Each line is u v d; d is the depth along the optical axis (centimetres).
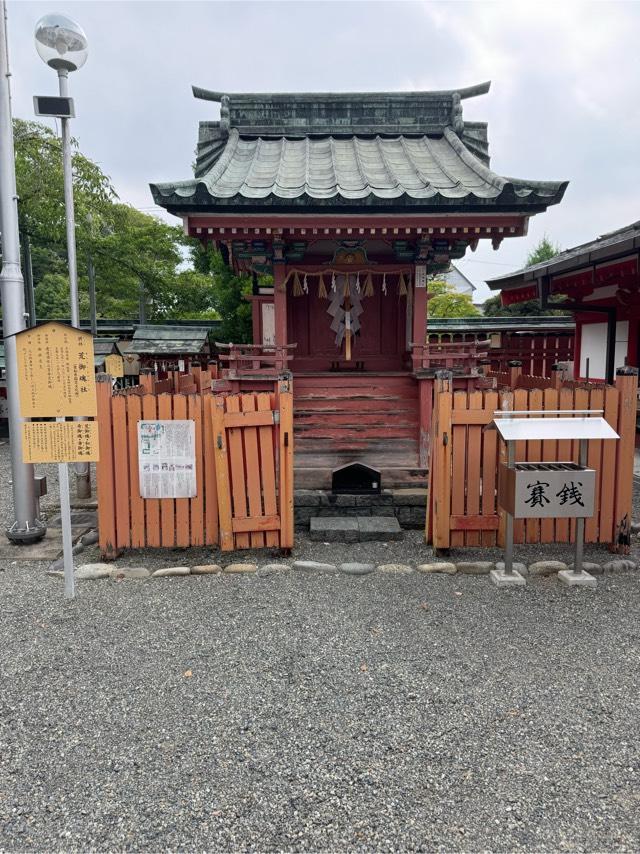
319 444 791
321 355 1027
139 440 569
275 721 326
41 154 1380
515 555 586
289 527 577
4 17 590
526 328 1939
